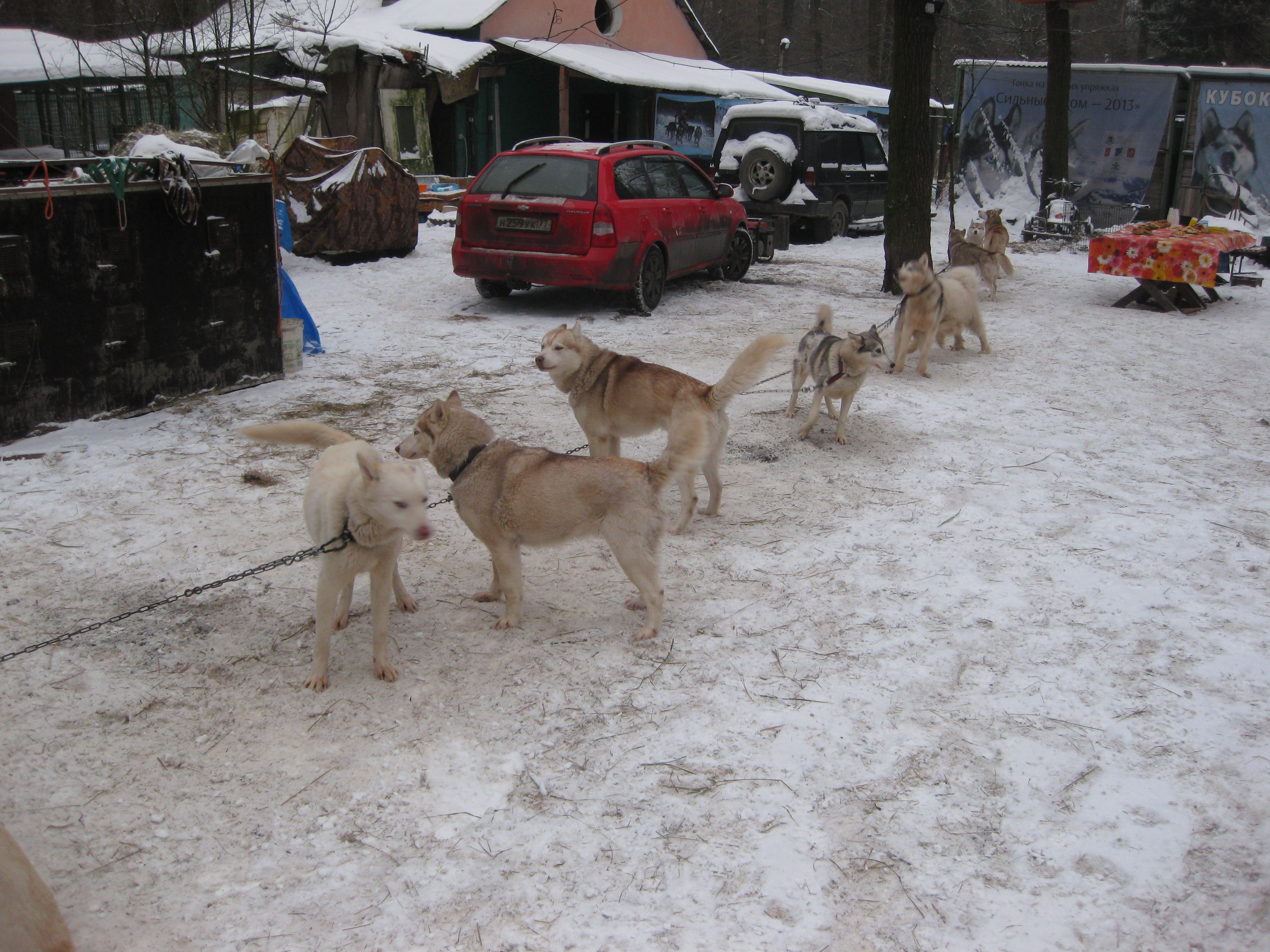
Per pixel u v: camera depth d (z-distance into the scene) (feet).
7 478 17.83
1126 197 67.51
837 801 10.24
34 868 8.18
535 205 32.30
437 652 13.12
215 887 8.93
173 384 22.58
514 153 33.96
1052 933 8.59
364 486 11.19
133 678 12.21
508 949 8.30
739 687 12.35
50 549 15.43
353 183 41.96
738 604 14.61
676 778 10.55
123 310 21.06
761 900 8.89
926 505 18.53
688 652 13.19
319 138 45.68
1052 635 13.76
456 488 13.50
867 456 21.27
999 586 15.23
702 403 16.75
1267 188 63.21
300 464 19.43
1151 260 38.37
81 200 19.77
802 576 15.55
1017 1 60.34
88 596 14.11
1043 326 36.04
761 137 56.39
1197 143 64.34
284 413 22.50
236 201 23.32
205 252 22.74
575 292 39.04
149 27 49.55
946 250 57.31
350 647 13.24
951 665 12.96
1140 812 10.14
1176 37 126.21
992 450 21.76
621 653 13.14
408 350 29.12
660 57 83.10
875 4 131.64
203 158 24.32
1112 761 10.97
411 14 70.44
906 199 39.91
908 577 15.52
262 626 13.61
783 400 25.50
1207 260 37.11
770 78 88.22
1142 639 13.67
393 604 14.47
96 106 57.93
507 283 34.76
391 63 58.80
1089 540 17.01
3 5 62.75
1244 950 8.44
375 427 21.68
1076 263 53.16
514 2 71.26
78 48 50.65
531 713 11.70
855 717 11.73
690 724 11.53
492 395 24.61
